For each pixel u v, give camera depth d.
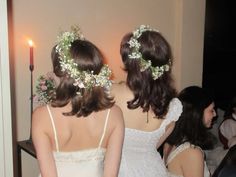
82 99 1.43
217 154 3.19
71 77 1.42
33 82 3.04
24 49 2.96
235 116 3.56
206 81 4.21
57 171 1.48
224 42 4.19
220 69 4.23
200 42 4.03
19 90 2.98
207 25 4.09
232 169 1.98
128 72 1.66
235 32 4.19
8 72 1.38
